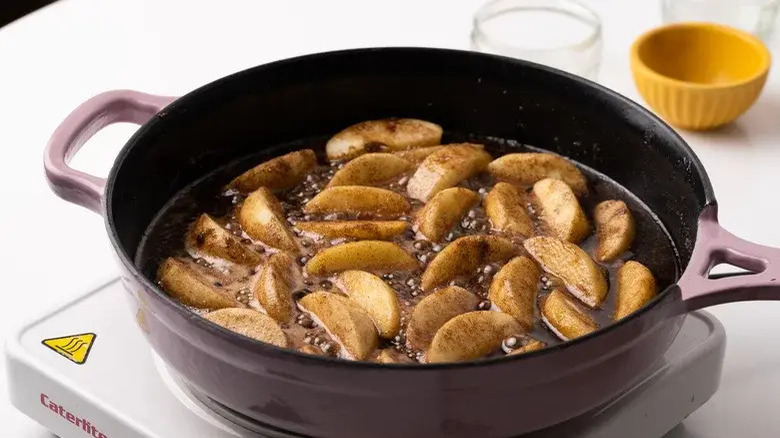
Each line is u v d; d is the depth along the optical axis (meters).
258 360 0.94
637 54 1.40
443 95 1.21
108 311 1.12
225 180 1.18
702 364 1.09
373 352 1.02
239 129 1.19
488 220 1.13
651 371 1.07
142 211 1.11
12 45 1.51
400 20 1.55
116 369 1.09
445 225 1.11
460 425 0.96
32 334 1.11
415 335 1.02
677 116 1.39
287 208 1.15
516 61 1.18
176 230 1.12
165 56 1.50
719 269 1.23
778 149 1.38
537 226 1.13
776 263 0.98
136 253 1.10
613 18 1.55
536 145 1.21
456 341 1.00
